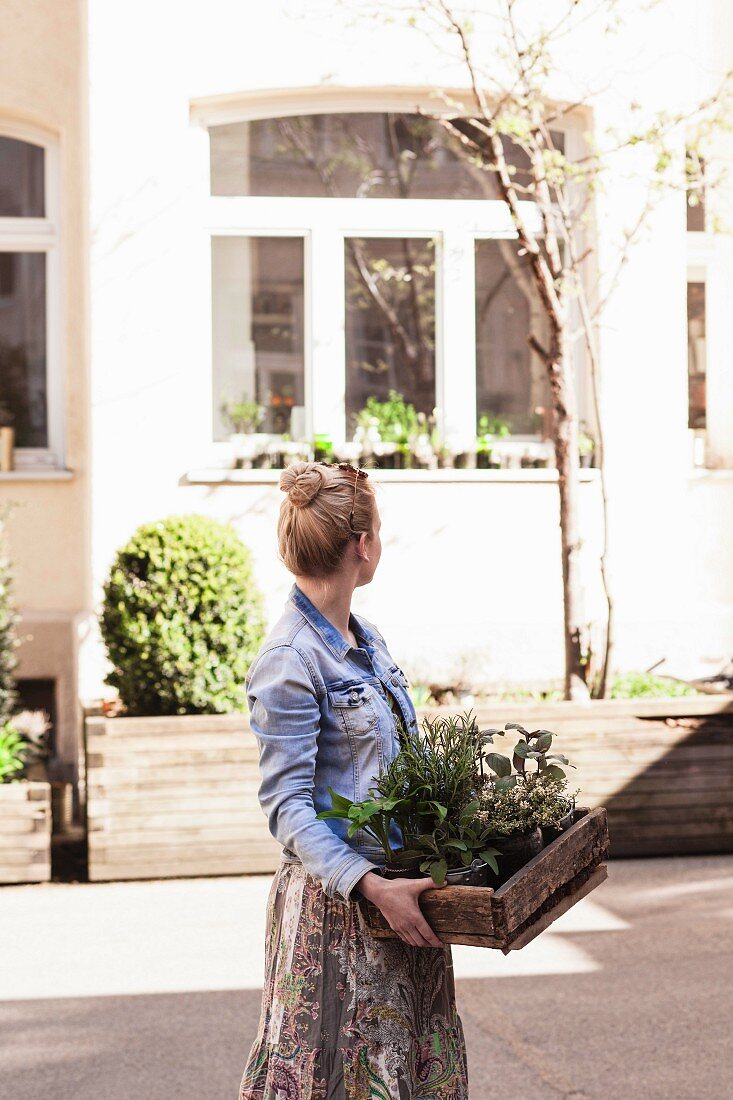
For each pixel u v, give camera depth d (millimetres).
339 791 2389
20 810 5758
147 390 7414
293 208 7824
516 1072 3691
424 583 7676
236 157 7762
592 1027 4027
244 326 7836
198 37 7445
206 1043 3949
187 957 4777
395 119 7902
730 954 4703
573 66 7633
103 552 7395
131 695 6082
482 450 7812
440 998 2402
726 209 8000
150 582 6035
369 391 8031
